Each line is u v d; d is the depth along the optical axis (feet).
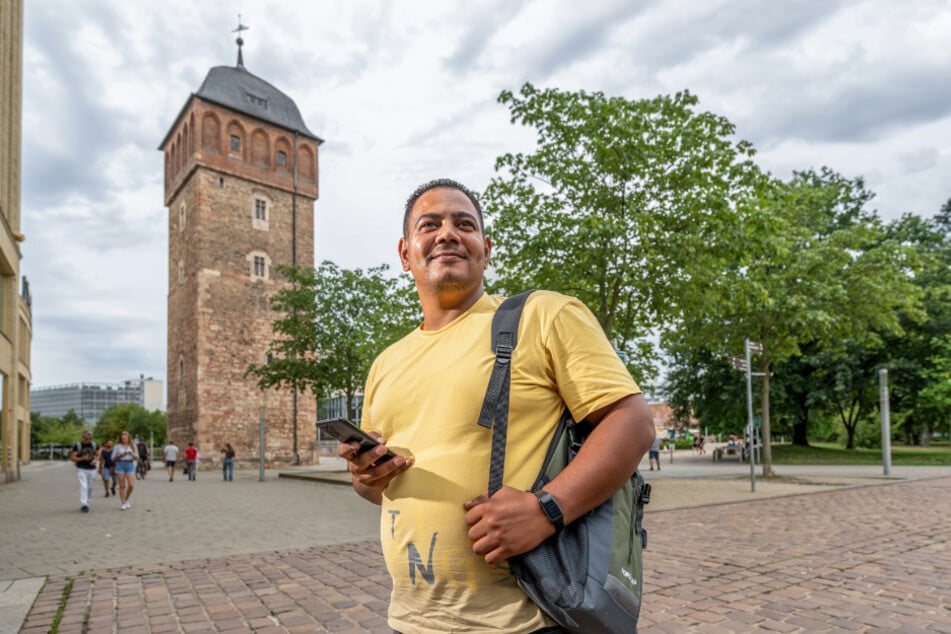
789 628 13.50
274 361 83.76
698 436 150.82
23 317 128.67
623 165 38.99
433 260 5.12
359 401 90.02
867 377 94.27
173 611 15.62
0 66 77.46
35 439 311.47
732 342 60.18
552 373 4.47
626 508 4.25
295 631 13.93
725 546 22.84
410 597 4.51
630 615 3.94
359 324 76.79
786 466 83.76
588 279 38.68
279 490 59.21
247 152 137.08
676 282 38.06
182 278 136.36
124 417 289.33
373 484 4.62
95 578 19.49
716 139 39.04
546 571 3.87
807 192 59.93
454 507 4.24
